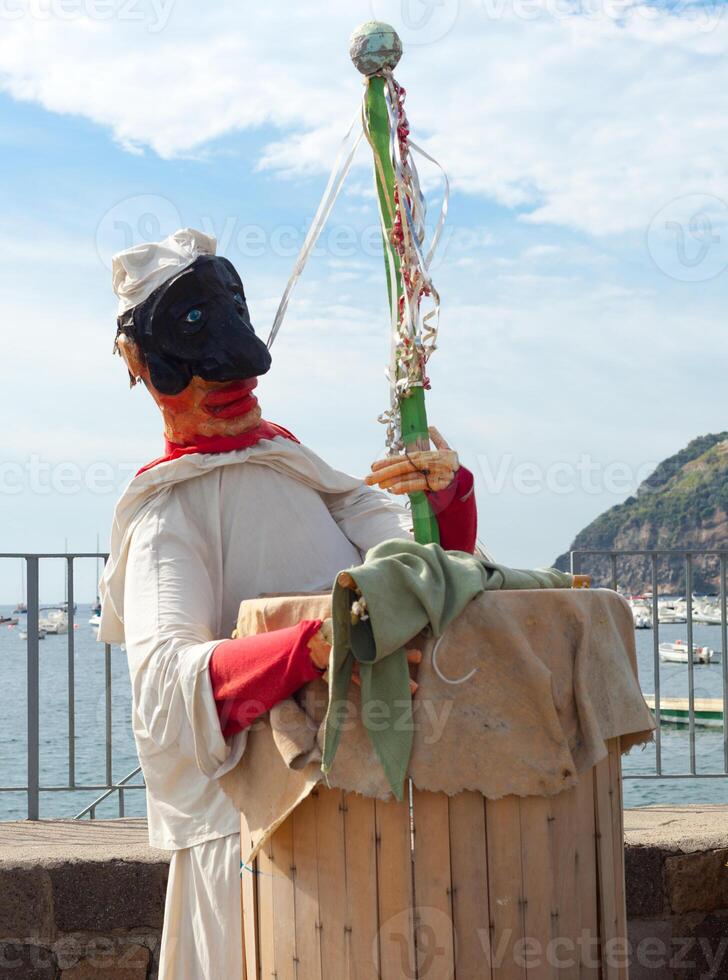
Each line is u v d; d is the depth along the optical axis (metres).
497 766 1.79
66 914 3.01
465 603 1.83
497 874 1.80
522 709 1.81
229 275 2.61
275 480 2.59
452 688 1.81
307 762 1.81
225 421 2.56
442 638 1.82
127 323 2.55
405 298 2.19
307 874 1.86
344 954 1.81
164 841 2.23
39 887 3.01
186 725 2.07
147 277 2.53
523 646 1.81
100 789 4.11
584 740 1.86
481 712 1.80
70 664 4.13
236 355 2.49
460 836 1.79
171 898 2.23
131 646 2.26
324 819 1.85
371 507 2.81
